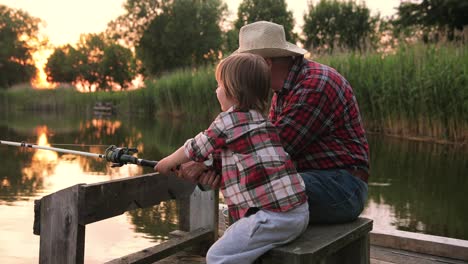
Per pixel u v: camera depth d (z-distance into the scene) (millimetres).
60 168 7172
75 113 32688
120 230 3965
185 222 3072
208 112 18469
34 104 37625
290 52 2107
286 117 2016
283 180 1746
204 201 3107
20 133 14094
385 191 5457
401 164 7344
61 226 2176
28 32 51594
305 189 1987
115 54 55031
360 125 2148
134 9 39062
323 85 2025
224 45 40594
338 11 33281
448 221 4168
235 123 1774
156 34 38969
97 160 8047
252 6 40312
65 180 6180
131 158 2158
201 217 3098
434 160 7727
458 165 7230
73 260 2137
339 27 33031
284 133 2000
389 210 4574
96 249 3500
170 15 39031
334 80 2062
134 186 2451
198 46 39094
